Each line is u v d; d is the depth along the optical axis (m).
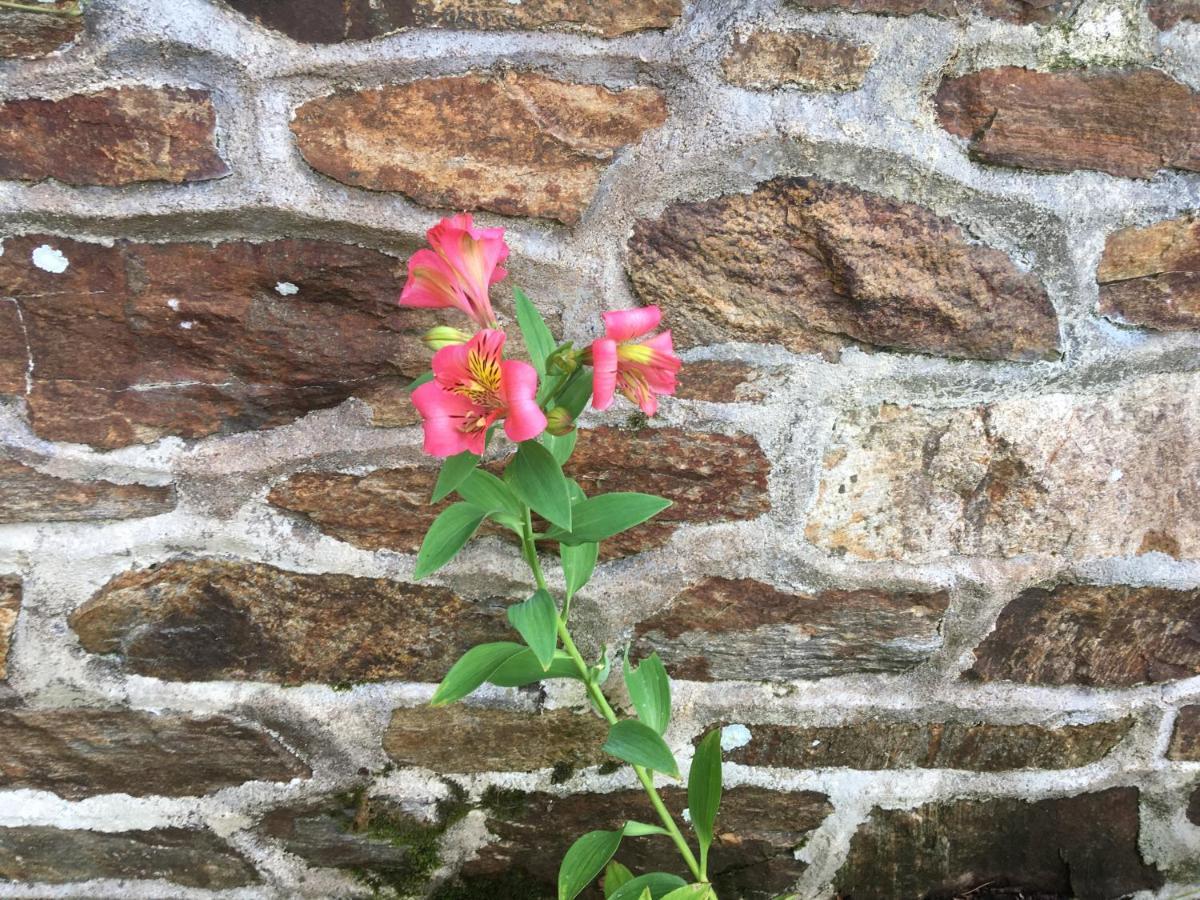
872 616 0.66
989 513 0.64
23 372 0.55
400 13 0.51
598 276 0.57
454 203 0.55
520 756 0.68
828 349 0.60
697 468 0.61
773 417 0.61
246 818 0.67
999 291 0.59
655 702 0.58
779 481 0.62
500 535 0.63
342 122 0.53
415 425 0.59
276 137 0.52
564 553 0.56
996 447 0.62
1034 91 0.56
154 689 0.62
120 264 0.54
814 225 0.57
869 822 0.72
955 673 0.68
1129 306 0.60
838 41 0.54
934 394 0.61
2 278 0.53
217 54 0.51
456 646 0.65
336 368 0.58
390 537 0.62
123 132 0.51
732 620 0.65
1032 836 0.74
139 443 0.57
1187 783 0.73
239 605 0.62
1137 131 0.57
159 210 0.53
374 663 0.65
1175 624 0.68
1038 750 0.71
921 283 0.58
